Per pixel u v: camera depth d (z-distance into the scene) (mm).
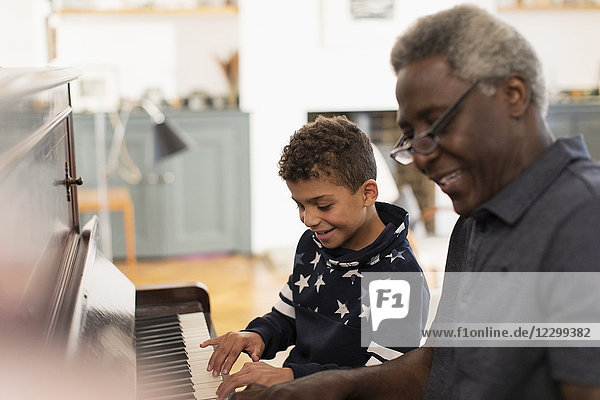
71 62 5395
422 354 1179
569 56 6109
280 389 1050
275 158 5348
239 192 5234
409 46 919
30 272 954
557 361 865
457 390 986
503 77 878
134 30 5465
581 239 857
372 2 5336
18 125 867
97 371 1016
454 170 911
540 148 924
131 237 4805
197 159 5113
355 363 1479
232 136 5145
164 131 4398
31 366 851
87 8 5293
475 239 984
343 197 1447
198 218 5199
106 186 4797
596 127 5660
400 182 5574
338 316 1511
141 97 5520
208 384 1299
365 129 5500
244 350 1482
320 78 5371
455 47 880
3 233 775
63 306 1113
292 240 5441
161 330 1577
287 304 1639
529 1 5898
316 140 1449
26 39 3656
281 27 5262
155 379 1311
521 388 926
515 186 916
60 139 1408
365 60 5402
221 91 5617
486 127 886
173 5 5410
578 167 913
